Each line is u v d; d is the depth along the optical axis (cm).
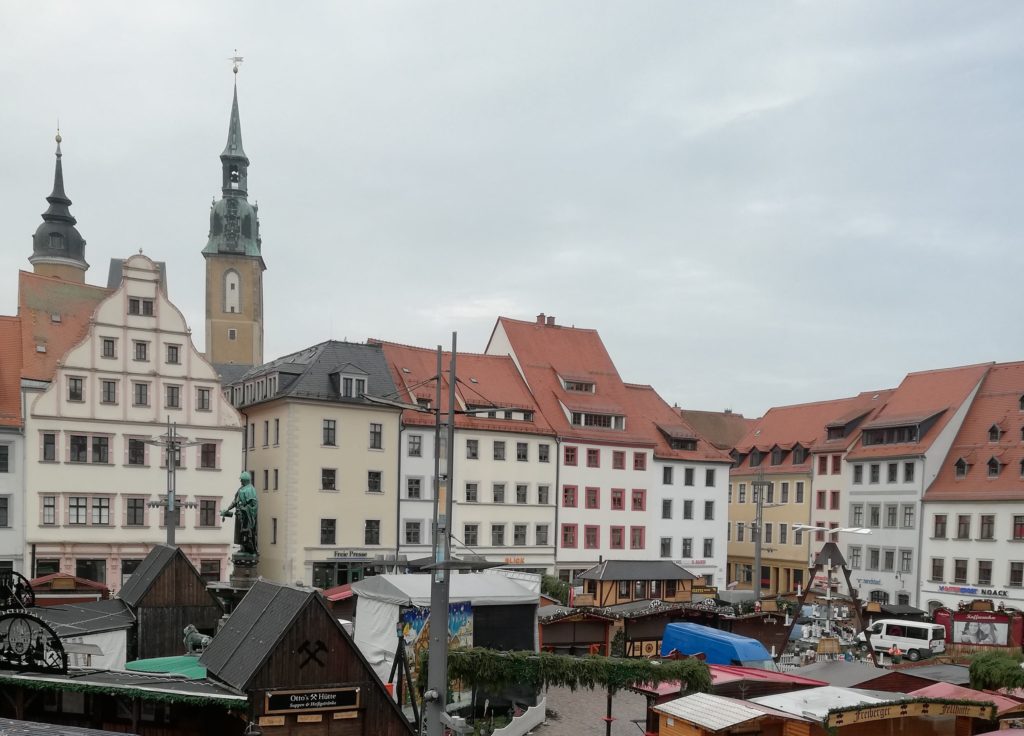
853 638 5100
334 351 6475
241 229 12219
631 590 4994
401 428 6469
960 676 2942
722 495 7956
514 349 7719
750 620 4534
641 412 8012
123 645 2736
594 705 3525
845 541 7656
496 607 3322
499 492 6838
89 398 5378
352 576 6128
